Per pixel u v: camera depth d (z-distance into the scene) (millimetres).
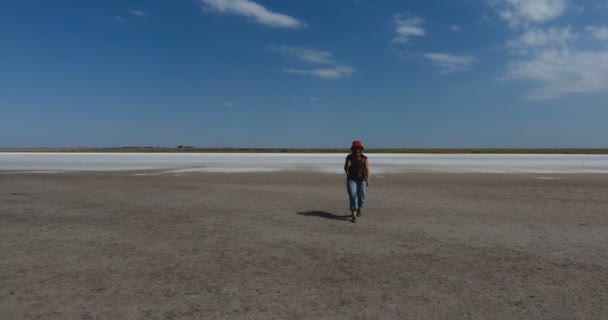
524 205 11461
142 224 8648
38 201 12141
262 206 11234
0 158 45500
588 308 4207
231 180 18938
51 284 4879
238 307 4191
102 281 4992
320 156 50906
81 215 9758
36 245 6793
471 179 19297
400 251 6492
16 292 4602
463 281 5051
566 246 6848
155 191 14688
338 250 6547
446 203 11805
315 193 14211
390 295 4559
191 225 8555
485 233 7848
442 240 7250
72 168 27766
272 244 6926
